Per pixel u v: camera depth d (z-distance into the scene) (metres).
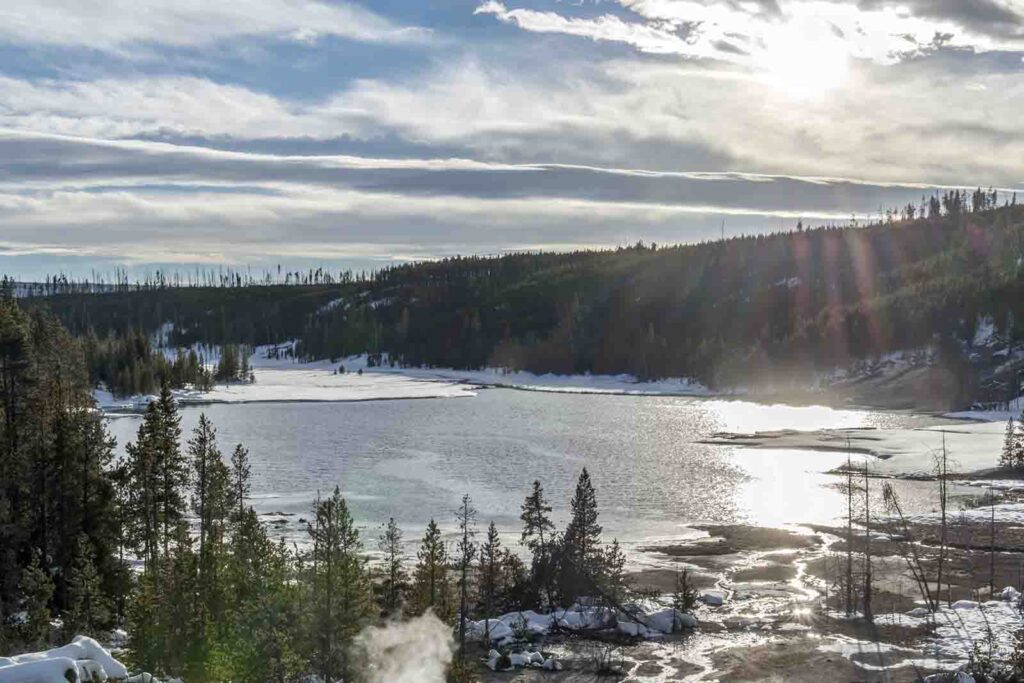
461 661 48.62
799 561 73.38
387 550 74.31
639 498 97.94
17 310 84.19
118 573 60.31
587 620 59.59
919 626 57.16
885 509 90.25
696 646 54.81
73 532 60.75
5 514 58.50
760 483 106.19
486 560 69.44
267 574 49.47
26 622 48.09
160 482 66.81
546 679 49.94
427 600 57.72
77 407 74.12
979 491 97.88
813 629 57.44
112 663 31.06
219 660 42.88
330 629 43.88
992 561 63.94
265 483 105.12
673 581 68.00
